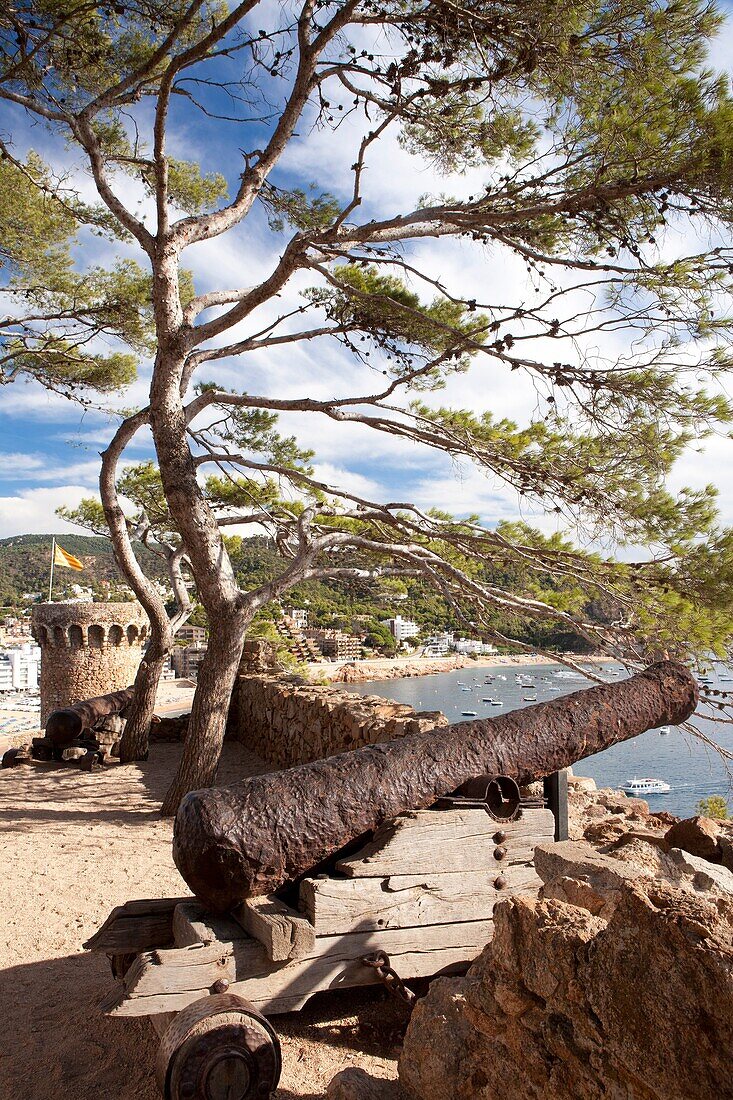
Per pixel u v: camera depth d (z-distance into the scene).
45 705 17.66
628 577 6.91
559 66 6.06
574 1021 1.86
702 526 6.62
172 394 7.72
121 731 12.15
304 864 3.03
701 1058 1.56
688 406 6.29
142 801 8.49
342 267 8.34
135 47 8.89
